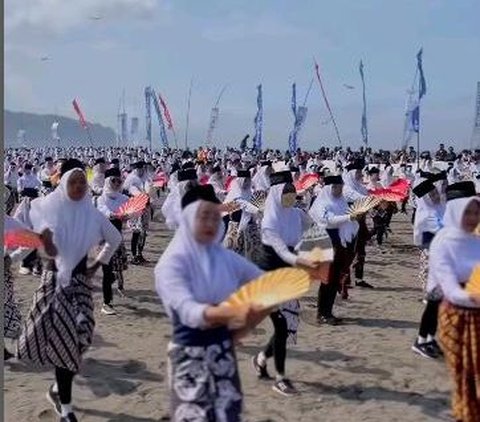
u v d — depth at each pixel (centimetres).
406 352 841
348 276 1117
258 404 668
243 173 1341
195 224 414
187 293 402
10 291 734
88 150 7275
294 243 709
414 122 3188
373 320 998
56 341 576
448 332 532
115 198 1086
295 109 4144
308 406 668
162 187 2492
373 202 981
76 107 3719
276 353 689
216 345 411
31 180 2339
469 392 524
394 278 1327
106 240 609
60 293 580
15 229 608
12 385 712
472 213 538
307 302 1100
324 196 975
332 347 859
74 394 692
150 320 984
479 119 3653
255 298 384
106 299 1010
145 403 671
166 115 4572
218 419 405
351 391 710
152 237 1931
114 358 807
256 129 4609
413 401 686
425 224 906
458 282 536
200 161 3394
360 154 4153
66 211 585
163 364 789
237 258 438
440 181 1049
